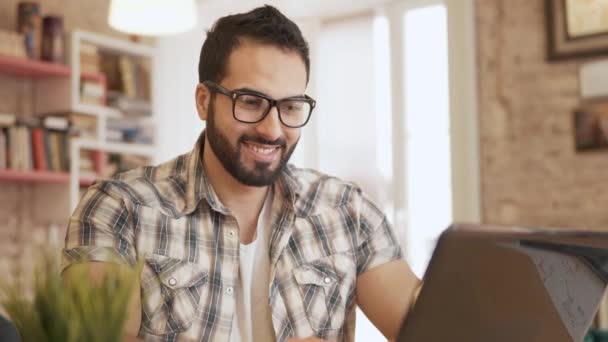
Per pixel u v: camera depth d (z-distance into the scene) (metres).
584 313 1.02
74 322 0.77
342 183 1.75
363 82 5.62
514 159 4.76
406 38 5.37
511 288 0.92
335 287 1.61
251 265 1.56
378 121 5.56
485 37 4.88
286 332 1.53
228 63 1.48
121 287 0.81
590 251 0.96
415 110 5.33
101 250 1.42
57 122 4.55
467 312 0.91
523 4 4.75
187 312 1.48
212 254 1.53
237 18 1.50
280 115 1.48
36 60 4.53
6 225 4.76
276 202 1.62
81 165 4.68
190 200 1.55
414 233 5.32
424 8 5.28
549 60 4.64
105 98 4.98
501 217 4.79
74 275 0.83
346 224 1.68
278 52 1.47
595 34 4.50
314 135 5.79
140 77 5.17
